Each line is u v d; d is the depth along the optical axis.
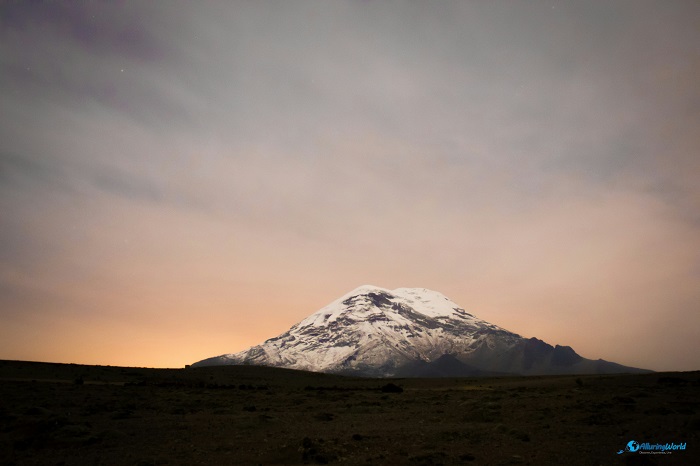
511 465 17.41
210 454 20.02
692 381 46.69
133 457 19.39
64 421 25.44
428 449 20.41
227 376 78.56
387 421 30.00
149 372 76.94
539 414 29.55
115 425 27.28
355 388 61.81
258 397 46.50
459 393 50.38
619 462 17.52
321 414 32.25
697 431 22.02
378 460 18.52
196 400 41.84
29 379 57.44
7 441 22.22
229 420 29.66
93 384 54.41
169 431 25.56
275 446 21.41
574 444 20.69
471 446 20.98
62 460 18.97
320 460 18.52
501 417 29.56
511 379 72.81
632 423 24.78
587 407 30.84
